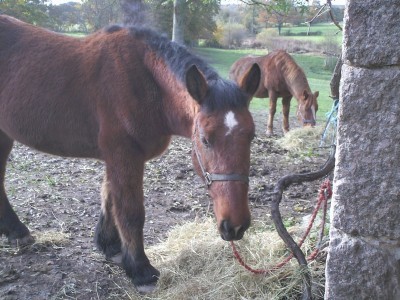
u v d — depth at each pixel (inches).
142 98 122.3
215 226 155.6
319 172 114.8
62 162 253.4
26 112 134.0
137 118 121.8
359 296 89.8
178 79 117.0
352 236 88.2
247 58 396.5
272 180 228.8
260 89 366.6
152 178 229.0
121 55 125.1
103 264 143.6
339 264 90.0
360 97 81.5
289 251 132.1
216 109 100.1
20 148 277.6
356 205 85.7
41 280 132.7
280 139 313.7
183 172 240.4
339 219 88.0
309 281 112.5
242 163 97.8
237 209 96.4
